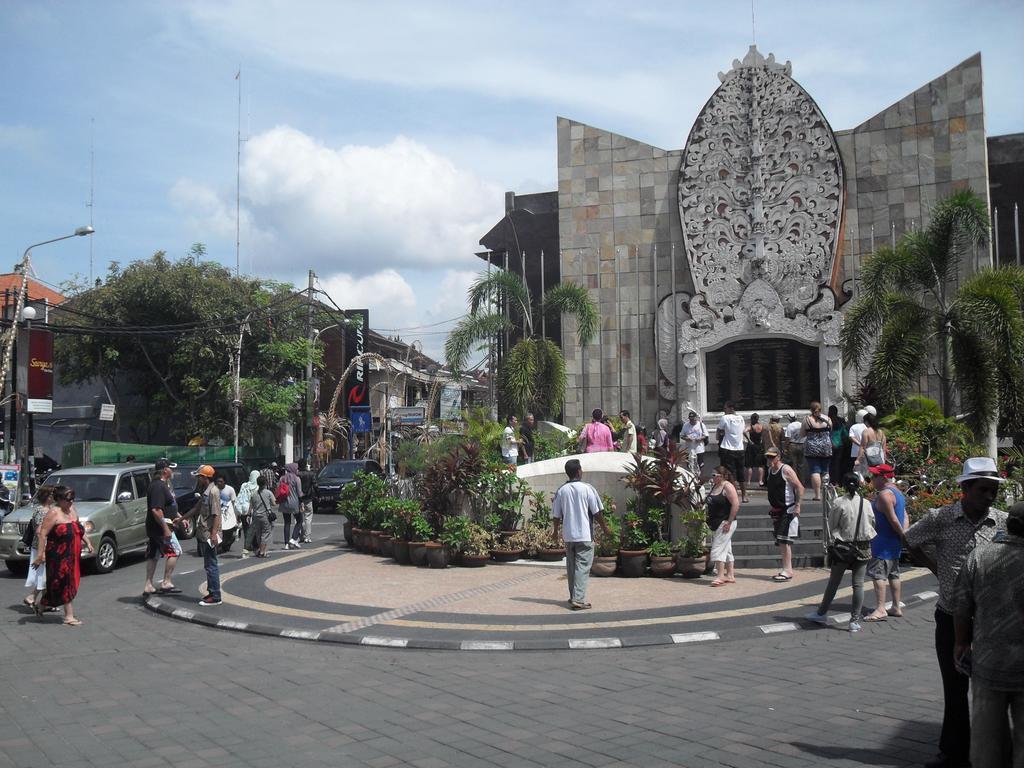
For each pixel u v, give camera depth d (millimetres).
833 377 25078
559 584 13828
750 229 26484
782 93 26531
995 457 20141
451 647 9898
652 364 28547
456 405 47250
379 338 51031
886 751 6113
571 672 8711
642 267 28859
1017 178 28297
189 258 34906
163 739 6598
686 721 6906
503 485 16562
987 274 20500
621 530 14836
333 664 9227
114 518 17219
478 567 15734
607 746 6312
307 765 5992
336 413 44125
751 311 26016
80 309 33250
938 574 6246
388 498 18453
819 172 26047
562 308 26781
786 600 12156
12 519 16656
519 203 34688
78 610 12844
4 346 28516
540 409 26141
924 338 20578
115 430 36656
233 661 9398
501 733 6676
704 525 14406
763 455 21188
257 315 34188
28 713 7344
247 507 19438
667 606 11938
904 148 26594
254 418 35094
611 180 29344
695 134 27281
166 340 33344
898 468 17344
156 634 11000
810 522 16391
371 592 13414
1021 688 4660
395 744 6438
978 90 26047
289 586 14172
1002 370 19547
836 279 25984
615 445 21156
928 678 8102
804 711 7113
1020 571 4734
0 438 34344
